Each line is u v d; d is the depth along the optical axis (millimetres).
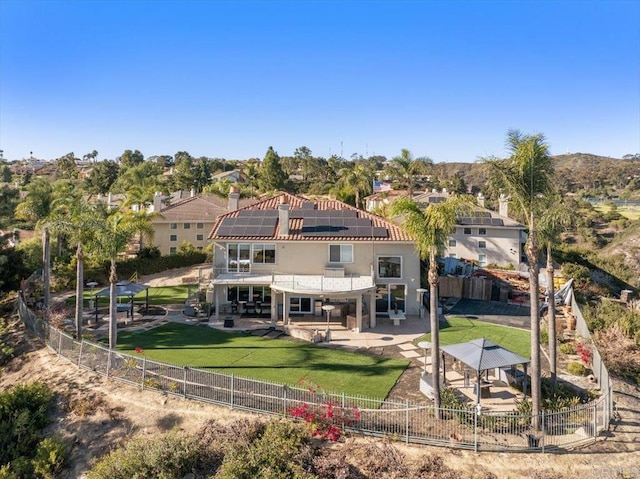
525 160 17438
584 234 94938
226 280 33469
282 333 30406
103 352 23406
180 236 63125
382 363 24984
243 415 19062
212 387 20219
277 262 35219
